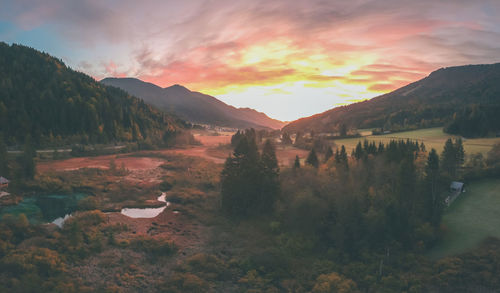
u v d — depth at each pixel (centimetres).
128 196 9156
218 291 4500
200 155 17862
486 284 4088
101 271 4866
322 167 8900
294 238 5975
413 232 5453
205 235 6500
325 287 4294
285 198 7550
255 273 4950
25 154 10269
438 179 6253
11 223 6178
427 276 4444
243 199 7625
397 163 7869
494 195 6744
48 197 8806
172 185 10738
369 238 5497
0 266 4572
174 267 5150
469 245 4953
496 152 9050
